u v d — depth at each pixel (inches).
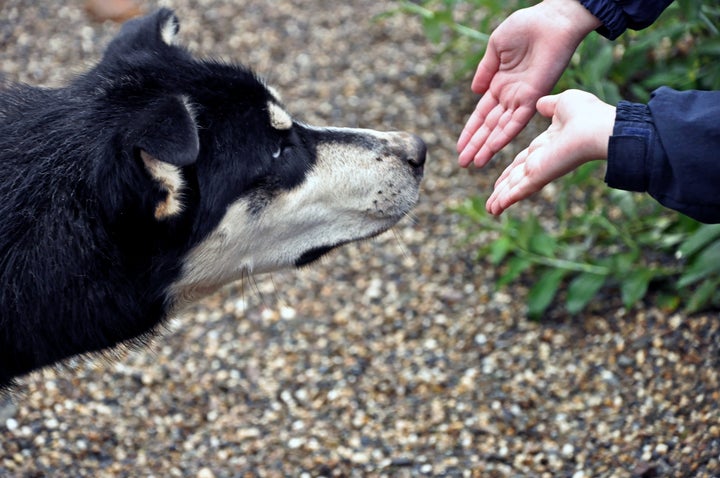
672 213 71.1
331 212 59.4
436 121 84.4
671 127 52.4
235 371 70.7
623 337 69.0
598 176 77.3
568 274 73.4
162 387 69.7
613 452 63.8
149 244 56.5
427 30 75.5
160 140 53.2
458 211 73.8
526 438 65.5
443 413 67.3
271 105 58.0
